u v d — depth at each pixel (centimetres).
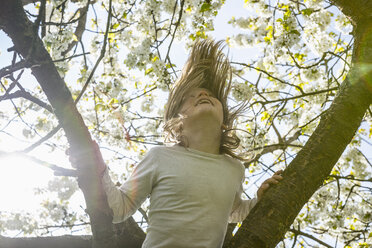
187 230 219
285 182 228
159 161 237
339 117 242
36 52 196
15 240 280
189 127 254
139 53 426
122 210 218
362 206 525
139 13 465
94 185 188
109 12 266
